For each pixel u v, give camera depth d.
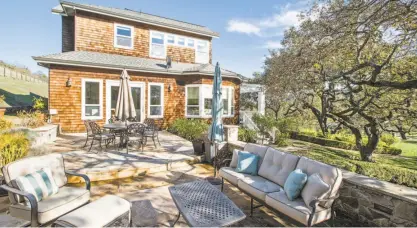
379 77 6.73
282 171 3.69
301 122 12.82
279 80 7.84
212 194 3.10
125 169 5.07
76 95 9.51
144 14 13.81
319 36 5.75
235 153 4.54
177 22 14.58
